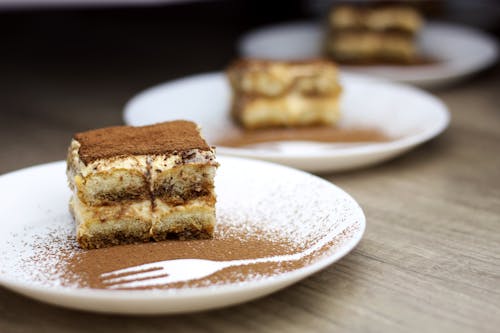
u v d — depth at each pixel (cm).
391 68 96
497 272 52
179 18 140
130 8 150
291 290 50
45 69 102
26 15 143
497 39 120
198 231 54
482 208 61
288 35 110
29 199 58
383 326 47
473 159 71
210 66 104
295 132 77
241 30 129
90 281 48
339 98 79
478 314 48
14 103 87
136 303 44
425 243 56
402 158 71
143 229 54
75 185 54
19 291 45
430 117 74
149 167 54
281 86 78
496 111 85
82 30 130
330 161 64
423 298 49
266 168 61
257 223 56
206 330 46
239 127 78
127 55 111
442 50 105
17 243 53
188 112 79
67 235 54
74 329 47
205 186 55
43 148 73
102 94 90
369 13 102
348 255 54
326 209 55
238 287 45
